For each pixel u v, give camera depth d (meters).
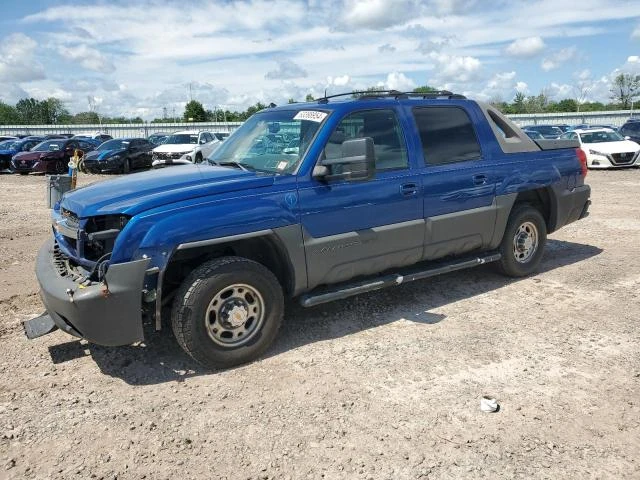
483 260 5.62
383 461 2.95
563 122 50.97
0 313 5.26
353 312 5.16
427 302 5.43
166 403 3.59
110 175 23.30
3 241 8.71
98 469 2.93
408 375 3.91
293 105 5.10
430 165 5.00
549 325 4.80
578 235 8.54
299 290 4.37
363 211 4.54
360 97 4.85
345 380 3.85
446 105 5.30
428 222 4.97
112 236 3.68
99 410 3.52
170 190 3.89
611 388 3.70
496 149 5.58
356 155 4.11
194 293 3.79
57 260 4.27
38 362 4.21
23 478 2.86
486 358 4.16
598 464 2.91
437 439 3.14
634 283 5.96
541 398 3.58
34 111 101.88
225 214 3.88
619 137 20.03
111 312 3.57
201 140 24.55
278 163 4.42
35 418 3.42
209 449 3.09
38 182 19.81
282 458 3.00
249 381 3.87
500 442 3.11
